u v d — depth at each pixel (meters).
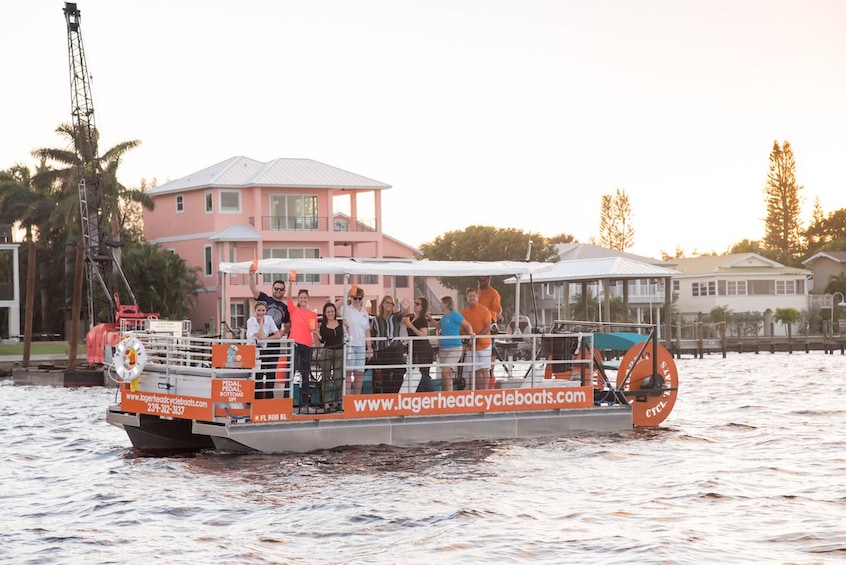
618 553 11.86
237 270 19.02
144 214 79.44
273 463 17.25
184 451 19.28
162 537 12.90
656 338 21.20
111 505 14.80
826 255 99.00
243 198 73.12
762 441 20.53
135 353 18.67
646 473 16.83
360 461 17.41
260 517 13.89
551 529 13.05
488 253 96.75
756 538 12.54
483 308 19.22
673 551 11.88
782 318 83.56
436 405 18.55
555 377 21.02
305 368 17.83
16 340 67.00
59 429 24.70
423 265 19.17
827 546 12.11
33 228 79.25
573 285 88.00
